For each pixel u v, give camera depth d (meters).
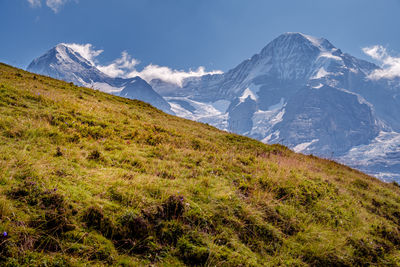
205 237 6.23
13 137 8.61
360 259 7.76
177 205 6.62
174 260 5.42
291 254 7.01
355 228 9.55
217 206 7.47
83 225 5.23
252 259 6.16
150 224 5.98
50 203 5.33
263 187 9.98
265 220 7.88
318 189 11.49
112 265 4.74
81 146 9.82
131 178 7.75
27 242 4.43
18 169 6.23
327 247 7.61
